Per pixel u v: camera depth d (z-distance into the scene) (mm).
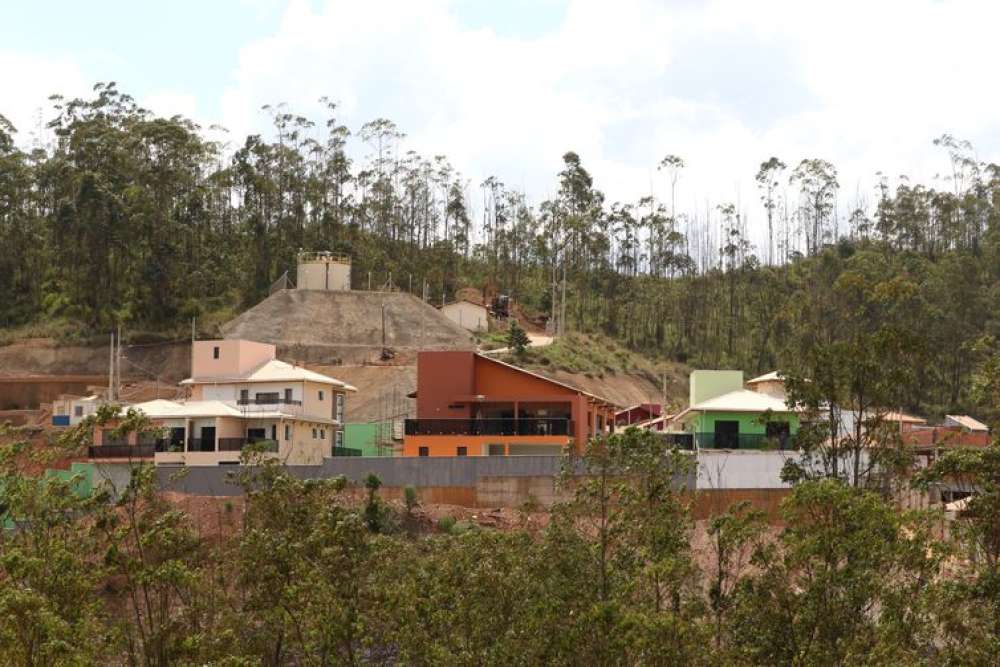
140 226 143625
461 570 41250
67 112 168375
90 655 38938
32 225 154875
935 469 46469
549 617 39562
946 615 38094
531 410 90250
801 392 56250
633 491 44938
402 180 186875
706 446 84250
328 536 40312
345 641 39219
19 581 40375
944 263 144500
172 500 70125
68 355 132750
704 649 38562
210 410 88312
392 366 128500
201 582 43531
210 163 176625
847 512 39906
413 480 75312
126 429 44969
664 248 184125
